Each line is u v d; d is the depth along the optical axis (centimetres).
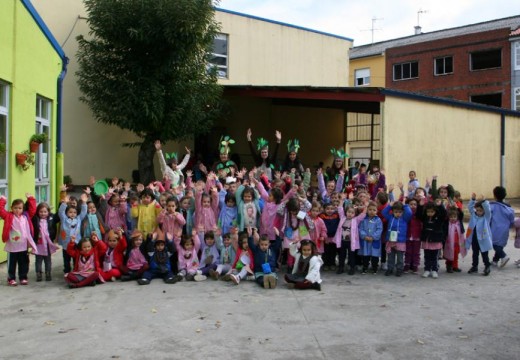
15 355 430
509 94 2844
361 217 766
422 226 756
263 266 700
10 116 815
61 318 531
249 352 437
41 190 1016
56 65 1078
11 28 809
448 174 1689
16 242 671
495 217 815
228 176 932
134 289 661
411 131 1514
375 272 778
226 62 2053
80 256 690
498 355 434
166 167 941
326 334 484
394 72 3369
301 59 2291
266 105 2069
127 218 786
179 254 735
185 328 499
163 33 1377
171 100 1452
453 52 3067
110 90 1434
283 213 766
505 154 2005
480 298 624
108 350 441
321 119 2216
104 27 1412
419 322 523
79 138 1672
